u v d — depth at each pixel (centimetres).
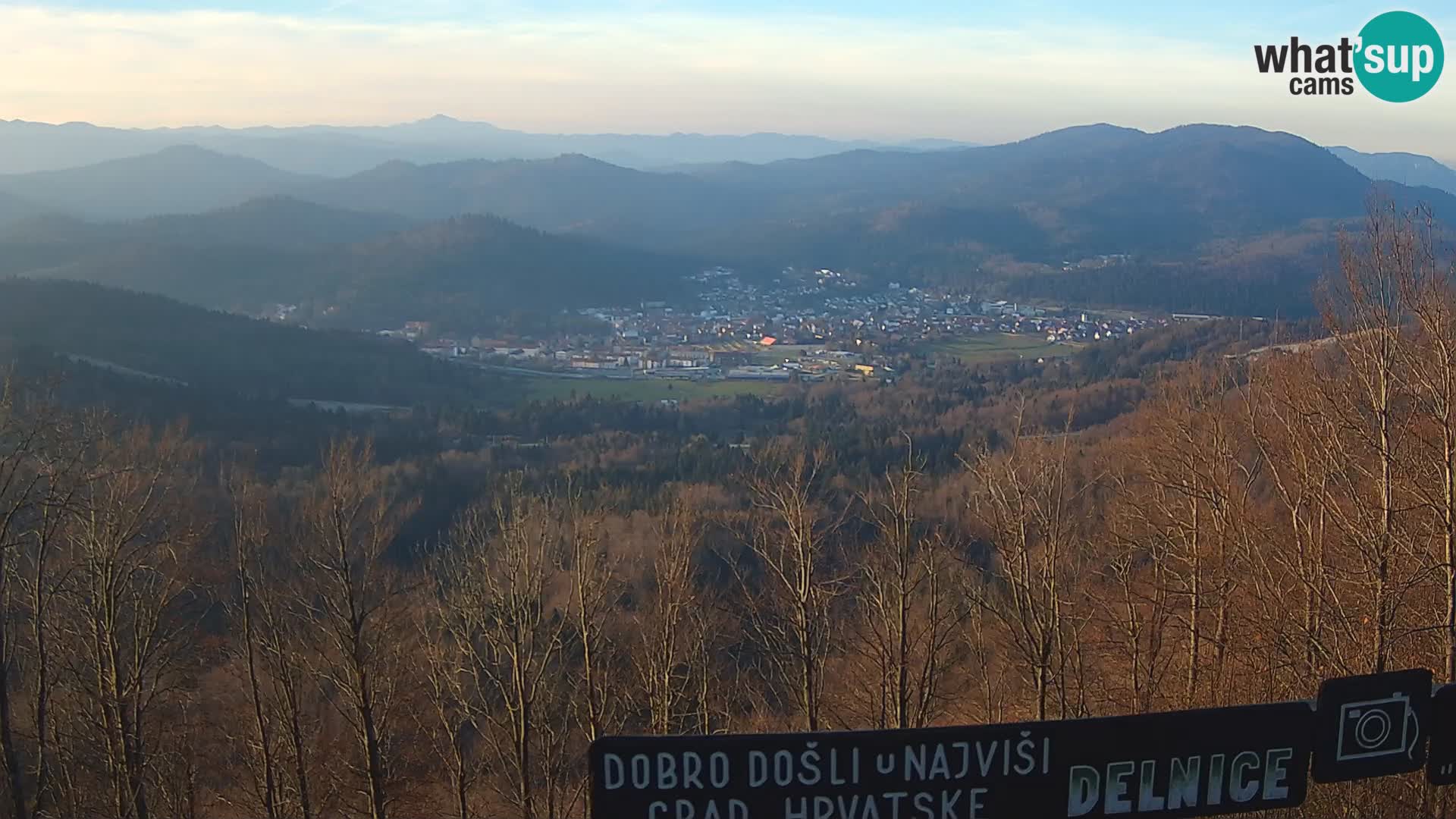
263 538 2094
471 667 2028
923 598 2188
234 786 2133
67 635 1889
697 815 621
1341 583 1673
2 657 1461
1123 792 635
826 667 2323
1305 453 1727
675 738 618
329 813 2112
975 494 2289
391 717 1911
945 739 624
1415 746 650
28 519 1812
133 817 1750
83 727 1898
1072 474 2738
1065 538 2112
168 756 1933
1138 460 2638
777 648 2322
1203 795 639
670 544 2405
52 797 1762
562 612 2053
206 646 2108
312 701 2255
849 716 2128
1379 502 1512
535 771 2111
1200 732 637
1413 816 1244
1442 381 1210
